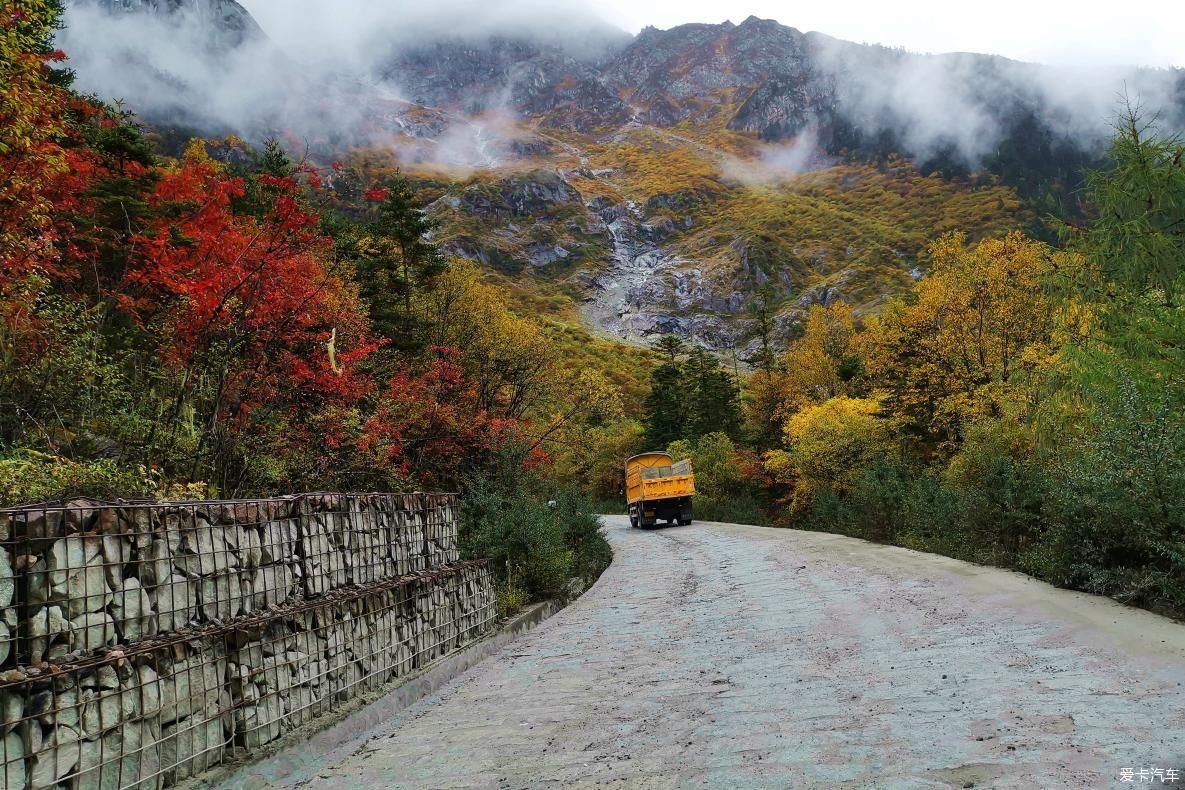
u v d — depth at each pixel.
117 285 12.38
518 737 5.84
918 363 32.69
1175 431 8.54
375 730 6.50
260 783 4.99
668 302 196.62
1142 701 4.94
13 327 8.89
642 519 36.09
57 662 3.94
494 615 11.21
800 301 179.62
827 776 4.18
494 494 15.08
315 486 12.40
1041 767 3.96
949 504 15.80
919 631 8.17
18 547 3.86
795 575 14.27
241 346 11.10
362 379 13.81
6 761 3.50
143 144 17.78
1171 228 14.12
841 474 34.28
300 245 11.91
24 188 9.11
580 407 25.38
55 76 17.02
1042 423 14.74
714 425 62.06
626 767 4.79
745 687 6.64
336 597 6.82
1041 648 6.75
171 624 4.89
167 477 9.56
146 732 4.33
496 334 25.66
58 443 8.73
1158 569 8.24
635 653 8.98
